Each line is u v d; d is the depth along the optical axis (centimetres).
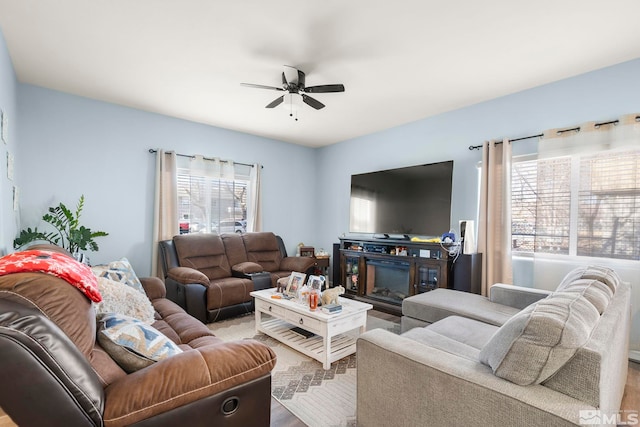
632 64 271
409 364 129
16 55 265
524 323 109
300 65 279
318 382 223
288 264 466
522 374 106
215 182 467
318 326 246
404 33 231
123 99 362
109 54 264
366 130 482
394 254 405
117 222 382
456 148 390
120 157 383
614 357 129
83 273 115
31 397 84
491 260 342
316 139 539
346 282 475
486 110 363
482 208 351
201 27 225
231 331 322
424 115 412
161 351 125
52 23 221
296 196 571
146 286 287
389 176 443
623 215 270
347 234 538
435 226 385
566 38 237
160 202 403
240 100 362
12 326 82
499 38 237
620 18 212
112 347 122
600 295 149
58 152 341
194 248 400
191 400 110
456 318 225
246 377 123
